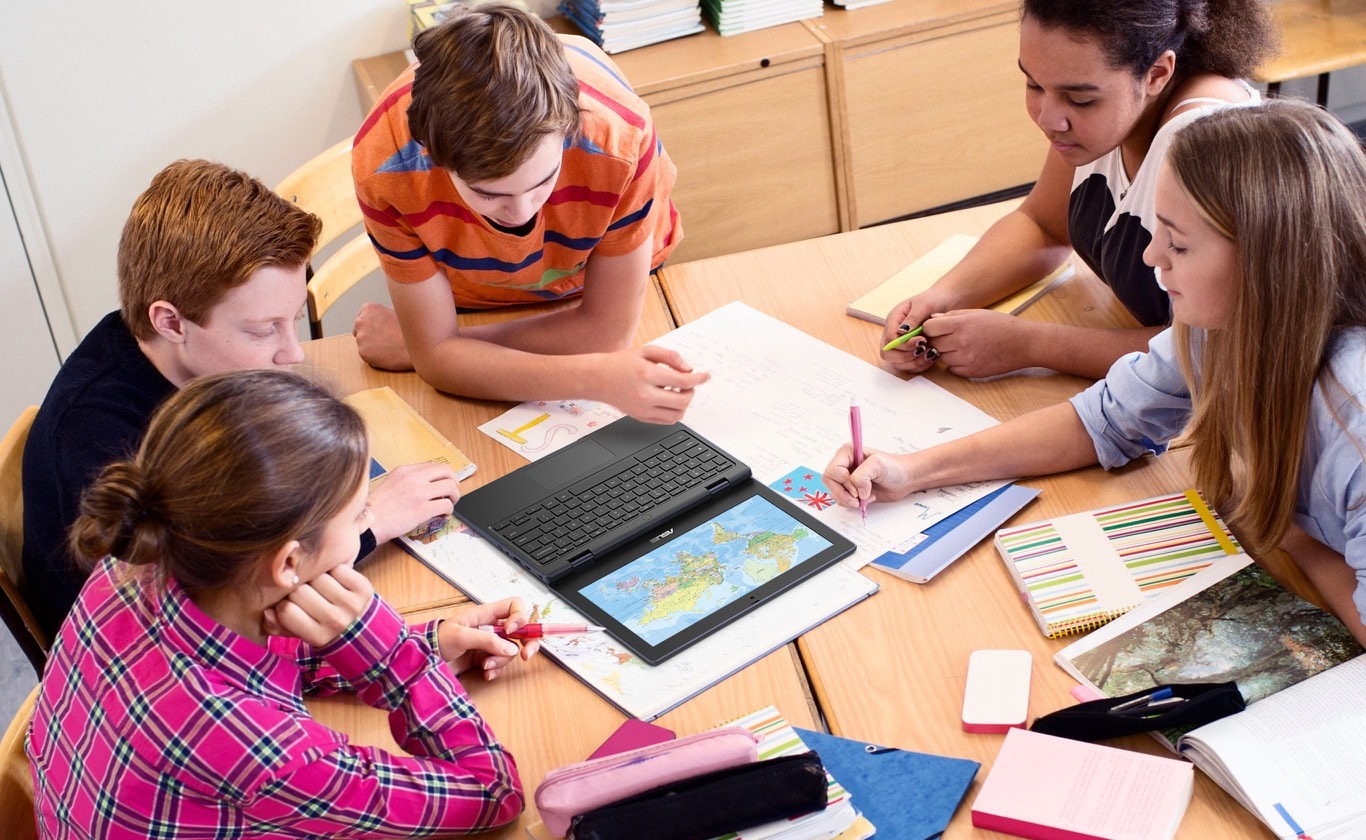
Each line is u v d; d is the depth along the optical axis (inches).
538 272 63.9
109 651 38.4
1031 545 48.7
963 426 55.8
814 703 43.7
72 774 38.4
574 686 45.3
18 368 110.0
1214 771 38.5
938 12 102.3
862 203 107.3
